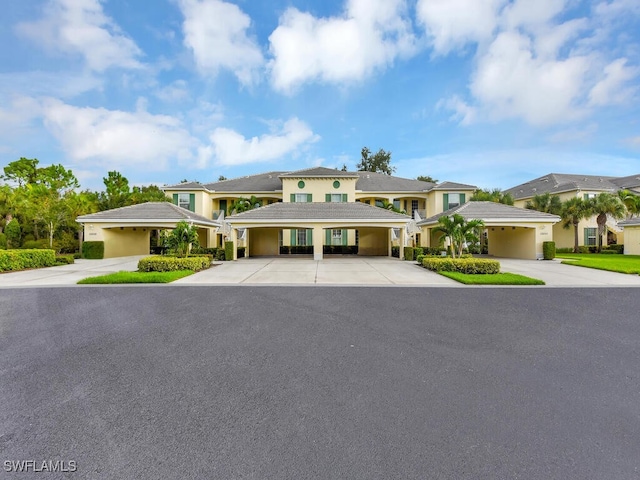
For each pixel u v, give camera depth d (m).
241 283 11.42
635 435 3.05
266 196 32.12
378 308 7.80
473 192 31.31
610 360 4.82
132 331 6.07
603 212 28.52
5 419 3.28
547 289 10.10
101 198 34.31
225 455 2.74
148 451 2.79
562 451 2.81
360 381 4.11
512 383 4.09
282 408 3.48
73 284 11.02
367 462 2.65
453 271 14.04
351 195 30.05
